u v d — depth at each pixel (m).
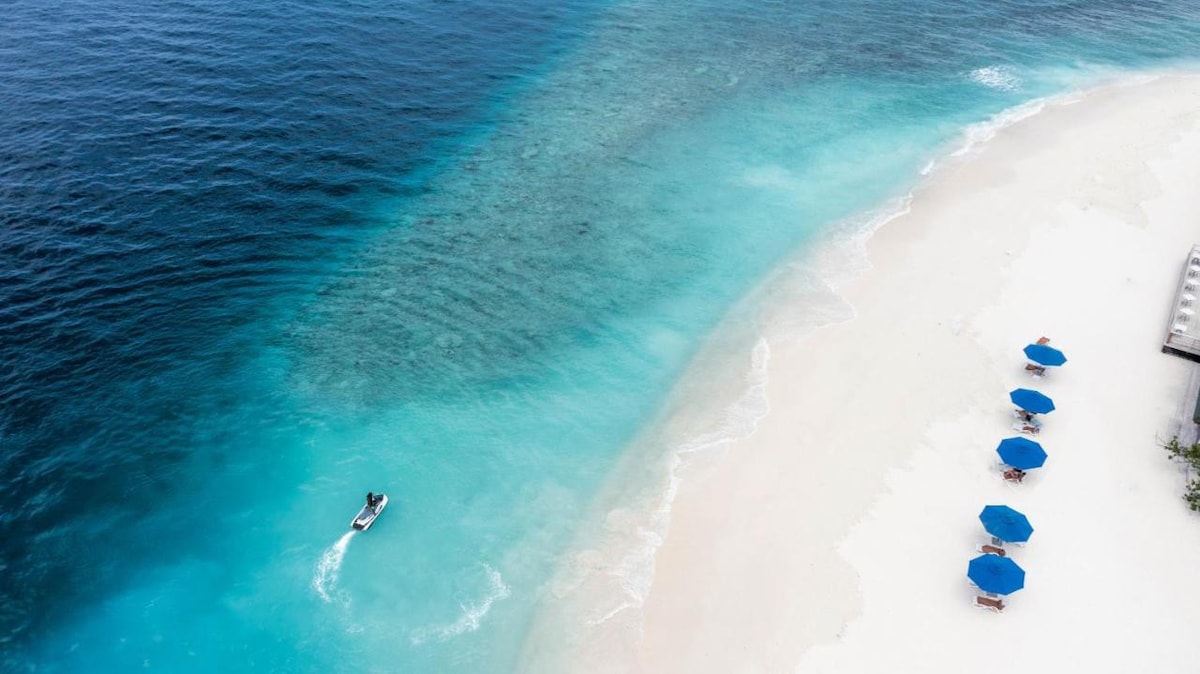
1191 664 30.20
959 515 35.72
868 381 42.88
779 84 77.00
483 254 53.09
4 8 77.69
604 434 40.59
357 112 67.56
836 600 32.38
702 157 64.44
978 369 43.41
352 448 39.62
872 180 61.59
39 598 32.62
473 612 32.59
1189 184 59.88
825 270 51.75
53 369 42.06
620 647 31.12
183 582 33.56
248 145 61.38
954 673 29.94
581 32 87.38
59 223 51.31
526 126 68.38
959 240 54.16
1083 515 35.59
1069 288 49.31
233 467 38.44
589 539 35.41
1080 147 65.62
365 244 53.53
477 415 41.59
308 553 34.81
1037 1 100.94
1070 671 29.98
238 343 45.12
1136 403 41.16
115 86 66.38
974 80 78.56
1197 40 89.62
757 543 34.72
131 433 39.56
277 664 30.91
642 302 49.38
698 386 43.28
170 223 52.78
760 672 30.08
